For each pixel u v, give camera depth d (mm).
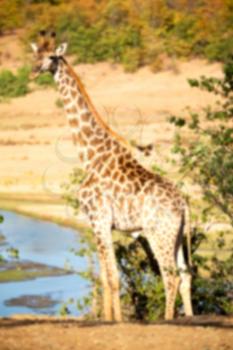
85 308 40094
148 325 23016
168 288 29094
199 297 31344
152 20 188750
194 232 32375
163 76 166250
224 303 31141
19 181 94938
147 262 32656
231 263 30938
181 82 161375
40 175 98125
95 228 29906
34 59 31094
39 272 56531
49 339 20938
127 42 178000
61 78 31094
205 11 195875
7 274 56031
